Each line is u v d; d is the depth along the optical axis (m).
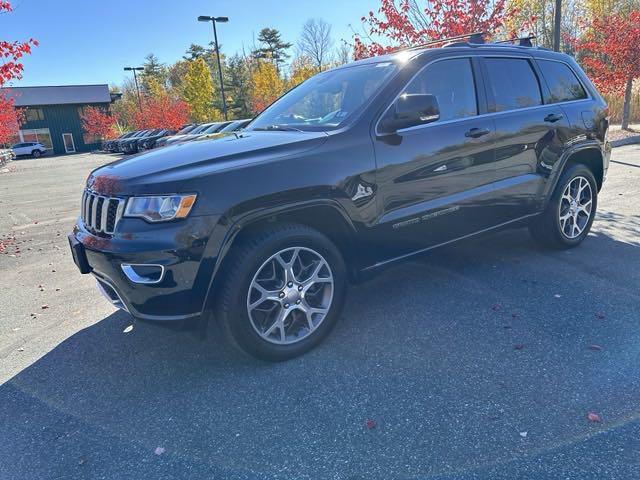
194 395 2.72
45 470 2.21
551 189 4.34
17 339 3.62
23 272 5.40
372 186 3.13
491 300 3.69
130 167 2.86
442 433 2.27
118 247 2.60
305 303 3.03
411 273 4.36
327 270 3.08
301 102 3.88
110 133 50.94
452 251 4.90
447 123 3.51
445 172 3.50
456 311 3.54
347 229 3.10
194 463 2.20
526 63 4.23
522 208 4.15
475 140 3.64
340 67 4.12
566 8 25.91
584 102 4.63
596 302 3.54
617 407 2.37
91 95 52.94
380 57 3.82
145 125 42.50
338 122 3.22
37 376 3.05
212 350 3.22
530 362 2.82
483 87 3.81
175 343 3.36
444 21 10.45
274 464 2.16
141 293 2.62
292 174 2.81
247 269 2.72
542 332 3.15
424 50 3.64
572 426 2.25
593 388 2.53
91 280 4.95
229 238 2.66
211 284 2.66
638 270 4.10
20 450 2.36
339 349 3.11
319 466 2.13
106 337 3.55
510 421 2.32
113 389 2.85
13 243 6.94
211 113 41.88
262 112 4.27
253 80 43.56
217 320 2.83
